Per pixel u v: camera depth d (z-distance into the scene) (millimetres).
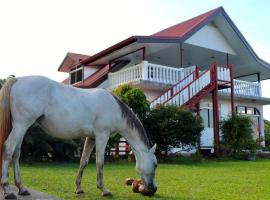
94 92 5688
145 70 17344
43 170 9500
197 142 14883
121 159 14039
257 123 24156
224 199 5555
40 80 5129
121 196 5605
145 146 5805
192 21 21578
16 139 4832
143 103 13617
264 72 24953
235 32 21359
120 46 18375
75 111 5324
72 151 12617
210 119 20953
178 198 5574
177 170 10234
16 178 5051
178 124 13820
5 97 4953
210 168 11094
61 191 5984
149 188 5676
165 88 18109
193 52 21812
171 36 18484
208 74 17453
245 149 16766
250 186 7035
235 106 22719
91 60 21531
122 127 5863
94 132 5605
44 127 5301
